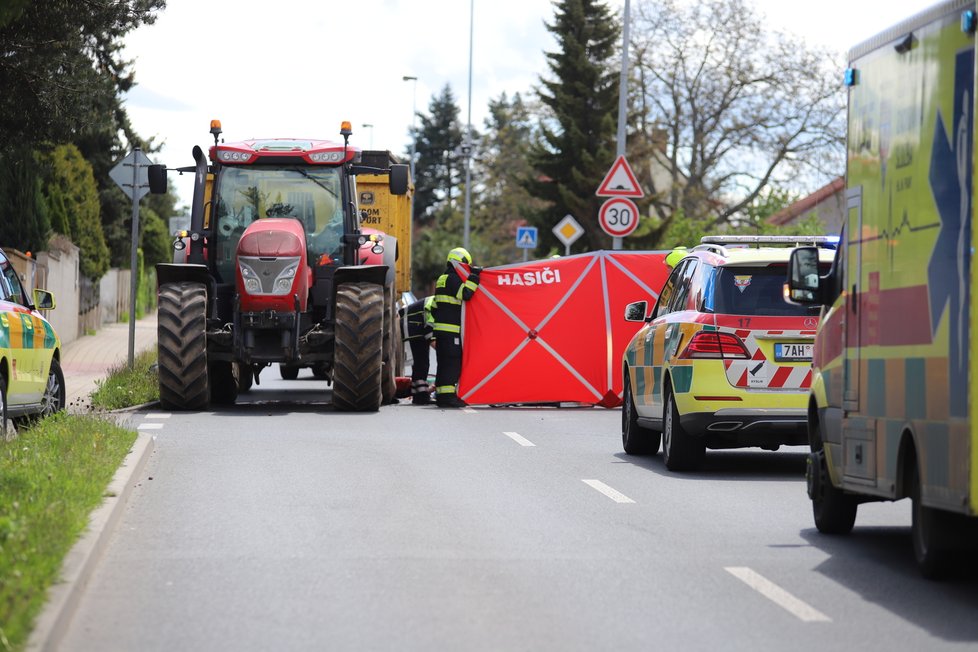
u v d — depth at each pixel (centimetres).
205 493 1711
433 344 3219
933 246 1140
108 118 6994
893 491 1244
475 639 1009
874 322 1292
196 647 977
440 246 12200
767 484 1891
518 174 11356
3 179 4762
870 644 1002
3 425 2086
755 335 1934
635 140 9638
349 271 2914
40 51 3406
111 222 8038
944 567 1211
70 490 1484
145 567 1257
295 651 968
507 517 1566
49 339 2384
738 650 983
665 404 2048
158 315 2864
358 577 1223
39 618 956
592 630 1040
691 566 1295
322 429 2523
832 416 1430
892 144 1246
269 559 1300
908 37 1209
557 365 3108
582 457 2189
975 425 1059
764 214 7825
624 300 3123
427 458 2106
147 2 3516
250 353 2902
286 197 3055
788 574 1262
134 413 2830
